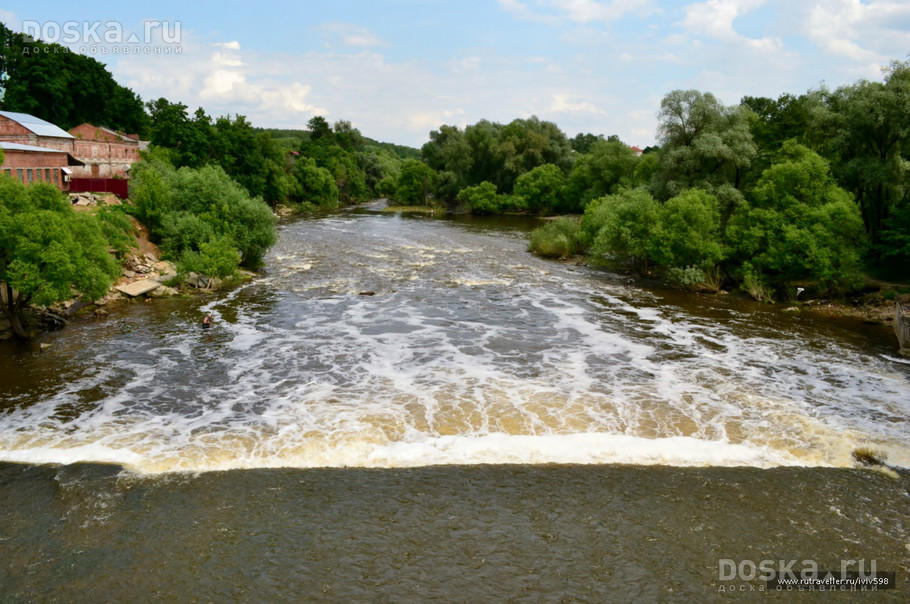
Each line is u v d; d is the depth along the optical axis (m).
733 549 14.66
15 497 16.09
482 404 22.41
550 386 24.31
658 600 13.01
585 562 14.13
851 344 30.78
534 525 15.43
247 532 14.93
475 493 16.73
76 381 24.14
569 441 19.66
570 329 33.00
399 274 48.53
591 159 102.38
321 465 18.02
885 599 13.05
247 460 18.17
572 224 61.69
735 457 18.89
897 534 15.30
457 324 33.72
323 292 41.41
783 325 34.47
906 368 27.14
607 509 16.14
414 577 13.54
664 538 15.02
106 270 30.84
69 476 17.12
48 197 29.00
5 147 48.81
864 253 40.50
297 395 23.06
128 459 18.09
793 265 40.25
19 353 27.41
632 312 37.19
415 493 16.70
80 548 14.20
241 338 30.38
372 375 25.34
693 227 43.53
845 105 44.88
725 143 53.31
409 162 129.50
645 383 24.86
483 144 123.62
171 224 46.03
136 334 30.72
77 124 101.38
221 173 52.03
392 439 19.59
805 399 23.38
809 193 40.88
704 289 43.81
